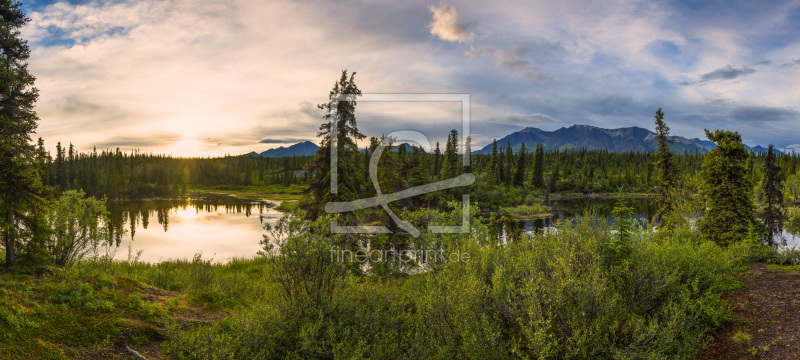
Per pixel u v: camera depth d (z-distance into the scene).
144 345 6.74
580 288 6.27
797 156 104.50
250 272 18.11
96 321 6.85
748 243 11.95
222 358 5.69
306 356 6.18
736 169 18.73
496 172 87.62
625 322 6.83
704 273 8.34
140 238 37.91
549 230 9.90
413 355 6.29
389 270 16.03
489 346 6.10
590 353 5.95
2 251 10.34
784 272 9.04
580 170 122.50
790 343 5.86
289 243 7.45
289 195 110.56
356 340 6.57
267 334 6.36
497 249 9.70
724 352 6.22
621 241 8.04
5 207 9.46
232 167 166.75
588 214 9.62
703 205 24.94
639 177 111.56
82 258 12.19
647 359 5.71
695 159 128.62
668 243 10.22
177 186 114.81
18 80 15.61
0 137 10.93
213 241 36.56
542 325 5.82
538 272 7.07
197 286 11.05
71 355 5.83
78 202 12.70
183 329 7.41
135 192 100.25
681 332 6.46
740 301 7.64
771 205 22.64
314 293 7.27
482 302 6.90
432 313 7.03
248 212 67.94
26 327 5.96
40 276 8.47
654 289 7.14
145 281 10.95
